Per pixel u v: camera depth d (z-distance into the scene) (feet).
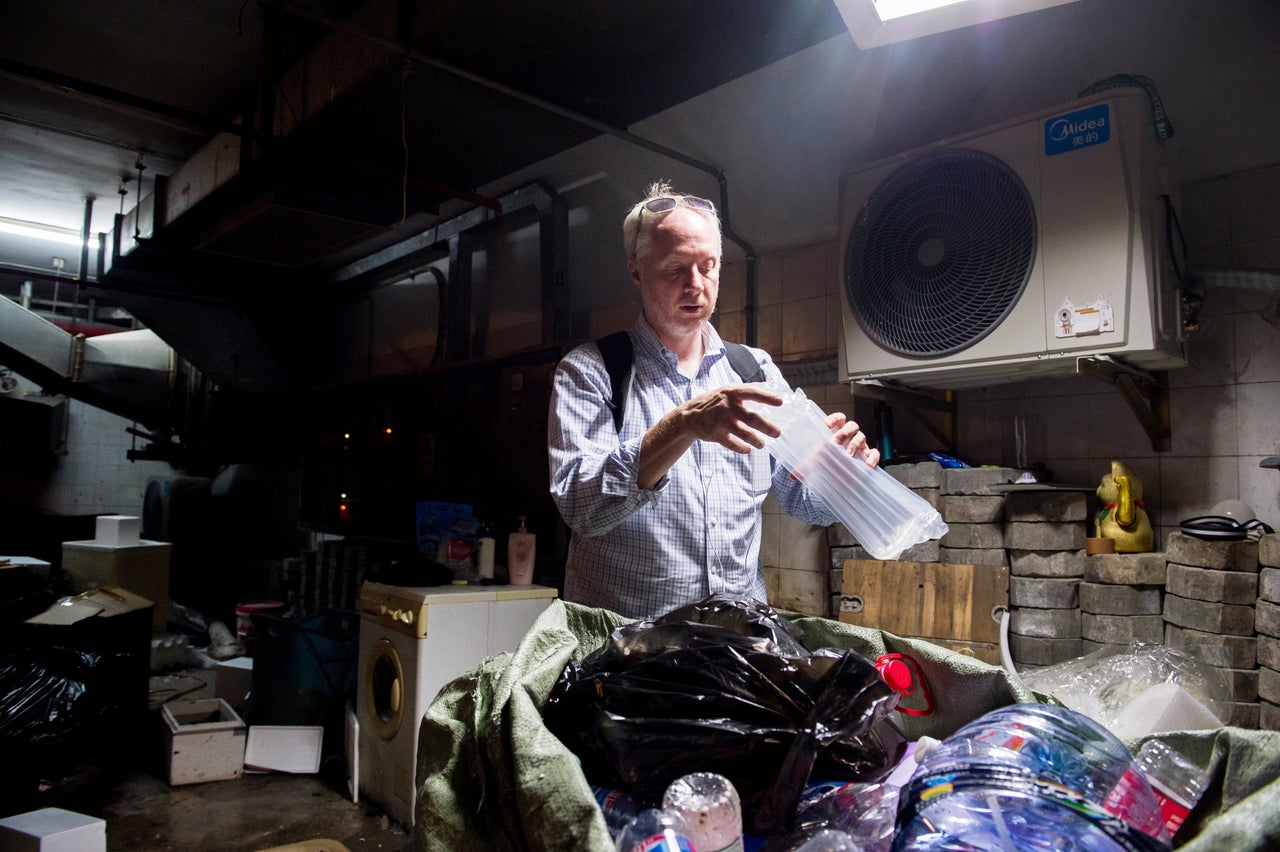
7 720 8.67
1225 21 6.56
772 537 9.68
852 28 5.94
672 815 2.10
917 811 2.06
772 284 10.18
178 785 9.78
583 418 4.52
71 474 25.79
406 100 9.51
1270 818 1.75
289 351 19.25
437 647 8.52
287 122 10.63
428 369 13.69
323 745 10.51
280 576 19.38
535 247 13.26
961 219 6.93
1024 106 7.72
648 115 10.09
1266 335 6.61
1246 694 5.89
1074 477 7.71
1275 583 5.75
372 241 16.42
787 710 2.50
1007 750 2.15
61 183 16.61
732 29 8.16
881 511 3.14
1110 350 6.12
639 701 2.58
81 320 26.37
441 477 13.39
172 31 10.60
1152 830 2.11
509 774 2.55
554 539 10.89
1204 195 6.99
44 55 11.20
